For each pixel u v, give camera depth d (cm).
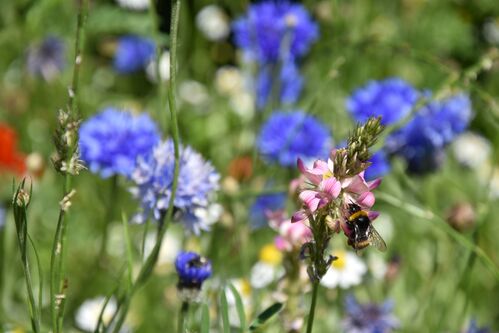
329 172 85
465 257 114
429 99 107
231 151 125
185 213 98
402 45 110
